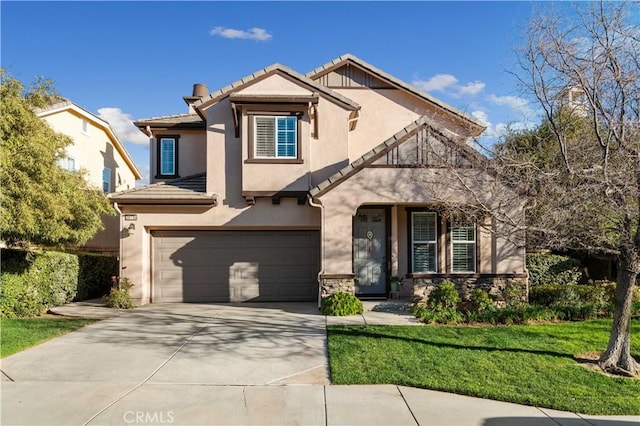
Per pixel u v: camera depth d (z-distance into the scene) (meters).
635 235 7.30
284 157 13.75
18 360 7.70
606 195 7.00
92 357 7.89
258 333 9.70
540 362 7.63
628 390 6.53
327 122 14.46
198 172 17.00
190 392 6.32
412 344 8.62
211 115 14.16
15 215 9.76
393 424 5.35
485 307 11.27
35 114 10.91
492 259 13.16
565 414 5.76
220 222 13.99
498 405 6.00
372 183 12.61
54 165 11.05
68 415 5.54
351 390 6.43
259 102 13.51
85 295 15.48
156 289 14.27
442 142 12.04
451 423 5.41
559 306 11.48
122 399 6.05
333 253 12.55
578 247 8.05
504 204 8.75
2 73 10.30
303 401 6.02
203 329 10.12
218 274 14.43
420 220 14.29
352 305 11.84
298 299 14.51
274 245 14.58
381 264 14.57
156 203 13.59
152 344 8.78
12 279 11.36
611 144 7.29
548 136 8.83
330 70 16.42
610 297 12.10
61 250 15.49
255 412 5.66
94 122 21.56
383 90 16.48
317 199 12.65
